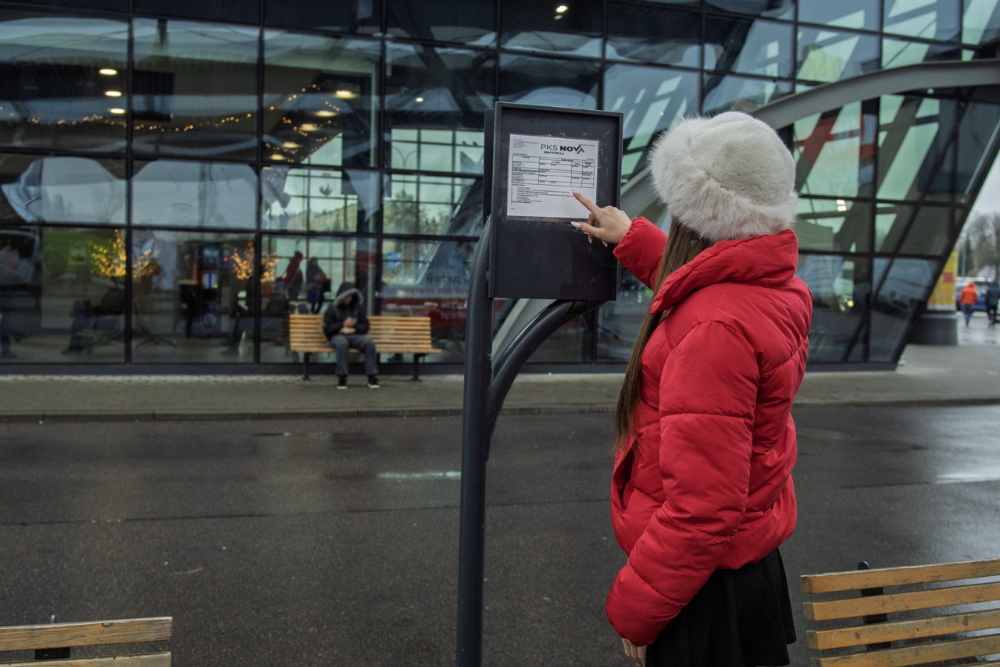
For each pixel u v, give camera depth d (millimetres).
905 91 14523
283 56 12969
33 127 12195
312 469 7320
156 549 5078
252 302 12977
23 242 12219
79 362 12422
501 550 5203
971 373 15742
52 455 7707
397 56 13391
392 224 13477
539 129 2055
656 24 14359
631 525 1896
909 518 6125
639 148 14375
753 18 14797
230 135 12836
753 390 1715
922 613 4367
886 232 15602
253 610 4172
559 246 2066
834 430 10016
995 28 15859
